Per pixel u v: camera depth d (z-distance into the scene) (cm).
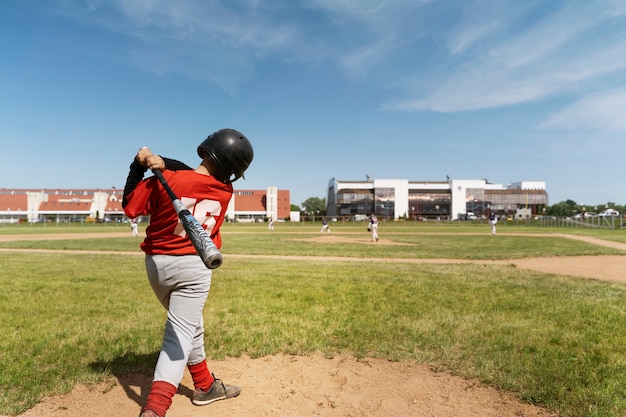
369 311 578
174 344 259
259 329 486
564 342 441
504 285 798
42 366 368
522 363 380
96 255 1408
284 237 2825
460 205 10219
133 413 285
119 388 326
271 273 945
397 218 9381
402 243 2194
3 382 328
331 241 2345
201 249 218
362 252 1598
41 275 898
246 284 789
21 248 1745
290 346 432
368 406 301
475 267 1107
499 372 361
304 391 324
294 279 854
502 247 1886
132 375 351
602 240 2512
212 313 562
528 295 699
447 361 390
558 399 309
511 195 10375
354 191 10344
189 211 249
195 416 280
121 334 462
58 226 5644
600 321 528
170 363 255
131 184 262
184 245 257
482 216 9919
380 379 351
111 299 650
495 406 303
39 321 518
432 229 4775
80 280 832
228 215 9056
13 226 5594
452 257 1423
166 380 251
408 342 443
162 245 256
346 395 319
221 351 412
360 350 420
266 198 9381
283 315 553
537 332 477
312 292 711
